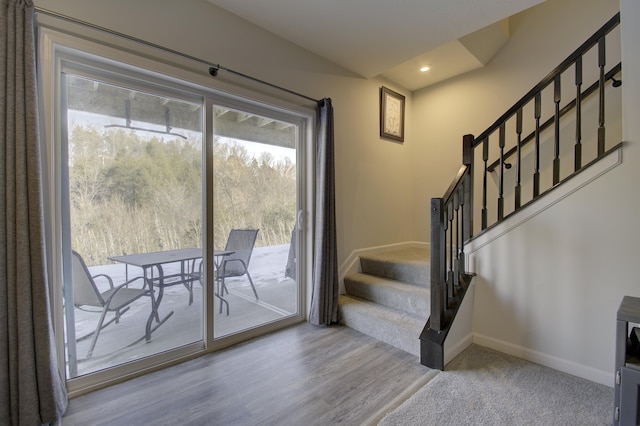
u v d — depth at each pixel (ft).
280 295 9.05
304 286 9.57
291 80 8.61
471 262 7.93
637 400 4.03
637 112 5.59
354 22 7.54
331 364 6.90
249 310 8.37
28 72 4.67
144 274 6.66
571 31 9.18
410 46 8.70
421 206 12.88
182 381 6.24
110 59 5.74
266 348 7.67
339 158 10.18
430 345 6.72
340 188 10.26
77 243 5.85
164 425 4.99
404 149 12.76
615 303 5.93
